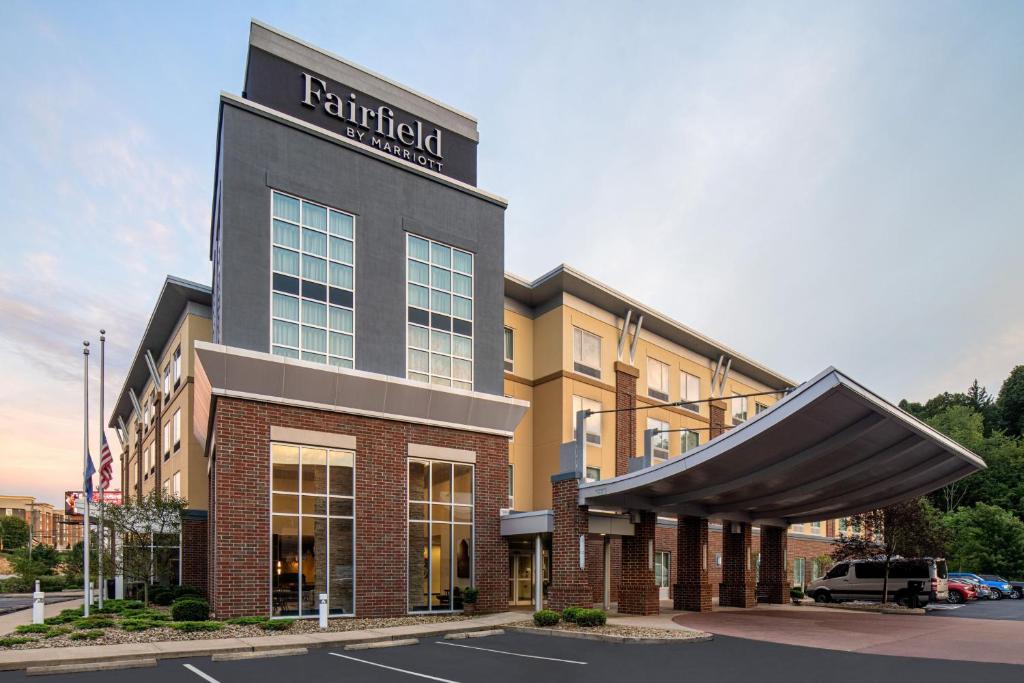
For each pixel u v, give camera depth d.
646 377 40.03
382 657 14.94
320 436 21.64
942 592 31.23
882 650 16.00
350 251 23.81
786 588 32.78
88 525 22.16
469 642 17.56
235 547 19.56
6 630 20.36
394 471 23.14
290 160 22.83
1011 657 14.93
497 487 25.80
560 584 23.02
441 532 24.06
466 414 25.25
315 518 21.23
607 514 23.86
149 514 26.48
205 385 20.64
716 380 46.69
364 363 23.45
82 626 18.58
